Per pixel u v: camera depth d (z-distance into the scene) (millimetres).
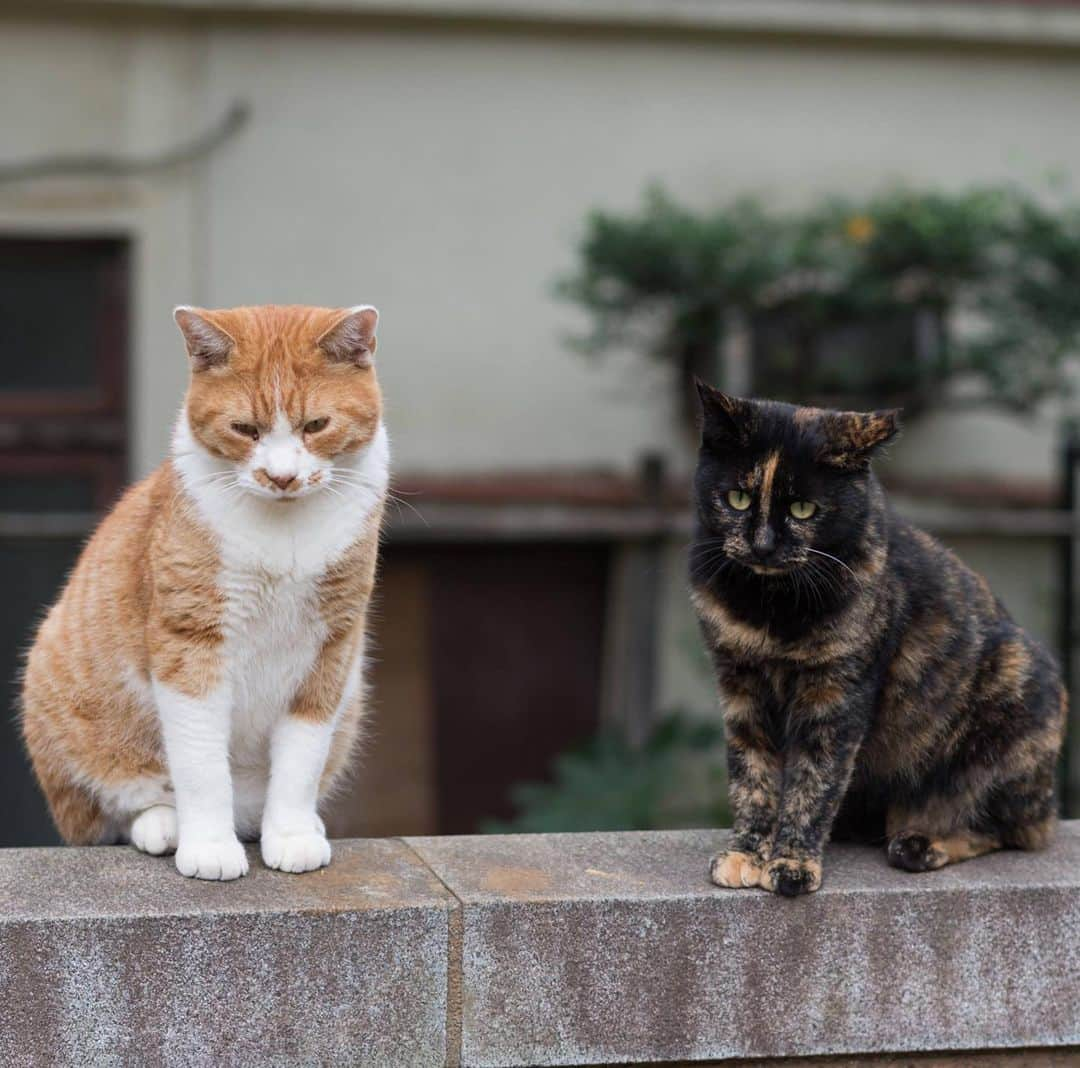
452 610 7121
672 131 7273
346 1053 2820
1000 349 6641
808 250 6352
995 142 7500
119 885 2857
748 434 3002
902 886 3020
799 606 2955
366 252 7121
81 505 7008
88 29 6887
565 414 7270
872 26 7148
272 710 3059
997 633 3213
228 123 6977
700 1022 2967
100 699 3104
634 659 6777
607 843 3295
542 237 7215
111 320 7020
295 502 2904
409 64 7074
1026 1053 3121
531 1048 2914
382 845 3207
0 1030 2662
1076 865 3199
